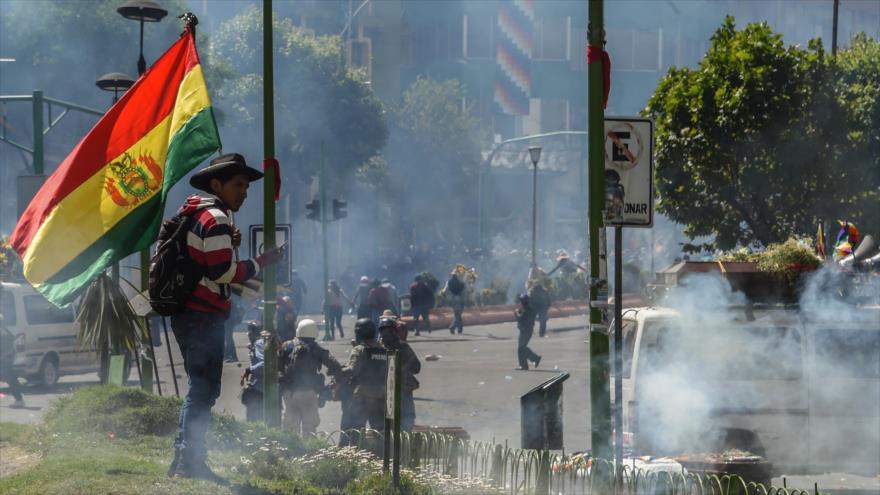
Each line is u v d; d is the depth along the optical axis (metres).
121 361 29.53
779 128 50.88
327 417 39.16
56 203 20.92
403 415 28.64
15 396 42.06
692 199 52.22
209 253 16.03
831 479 27.17
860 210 51.28
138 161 21.25
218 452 21.77
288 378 29.23
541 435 22.48
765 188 51.47
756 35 51.94
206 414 17.20
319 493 18.75
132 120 21.31
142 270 28.89
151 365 31.16
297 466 20.55
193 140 21.41
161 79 21.48
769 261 26.38
